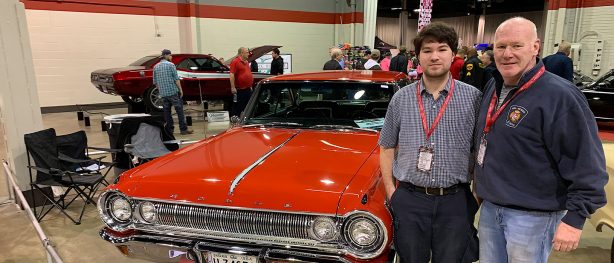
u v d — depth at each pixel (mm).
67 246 3496
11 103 4199
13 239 3650
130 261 3258
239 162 2535
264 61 14695
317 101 3467
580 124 1612
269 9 15289
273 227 2152
